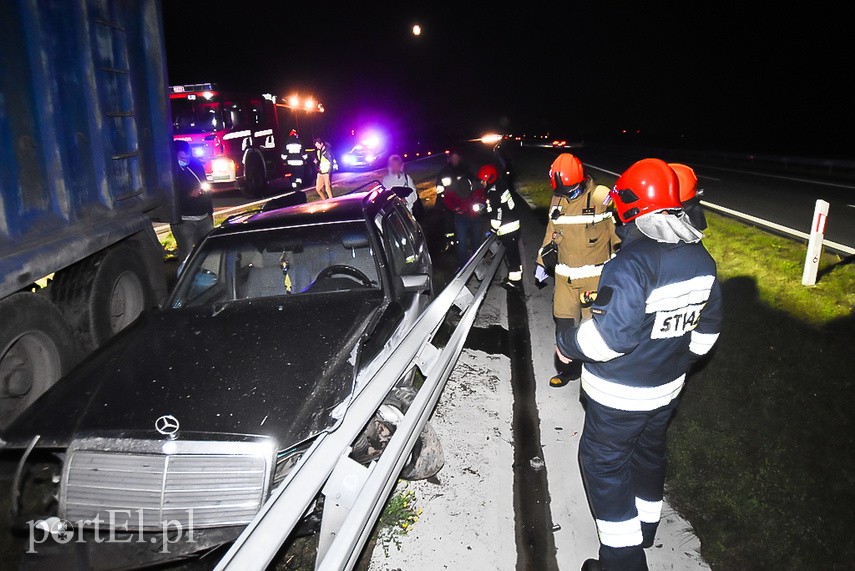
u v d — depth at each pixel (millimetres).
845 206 12617
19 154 3762
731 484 3395
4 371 3730
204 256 4262
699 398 4281
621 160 32500
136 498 2518
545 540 3141
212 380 2959
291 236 4316
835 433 3605
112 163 4941
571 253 4199
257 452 2537
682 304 2373
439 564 2941
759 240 8414
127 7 5195
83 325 4586
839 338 4738
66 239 4219
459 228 7574
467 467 3709
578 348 2428
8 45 3693
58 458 2756
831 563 2801
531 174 23141
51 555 2527
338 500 2559
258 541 1977
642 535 2912
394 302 3900
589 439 2611
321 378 2943
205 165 15055
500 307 6965
